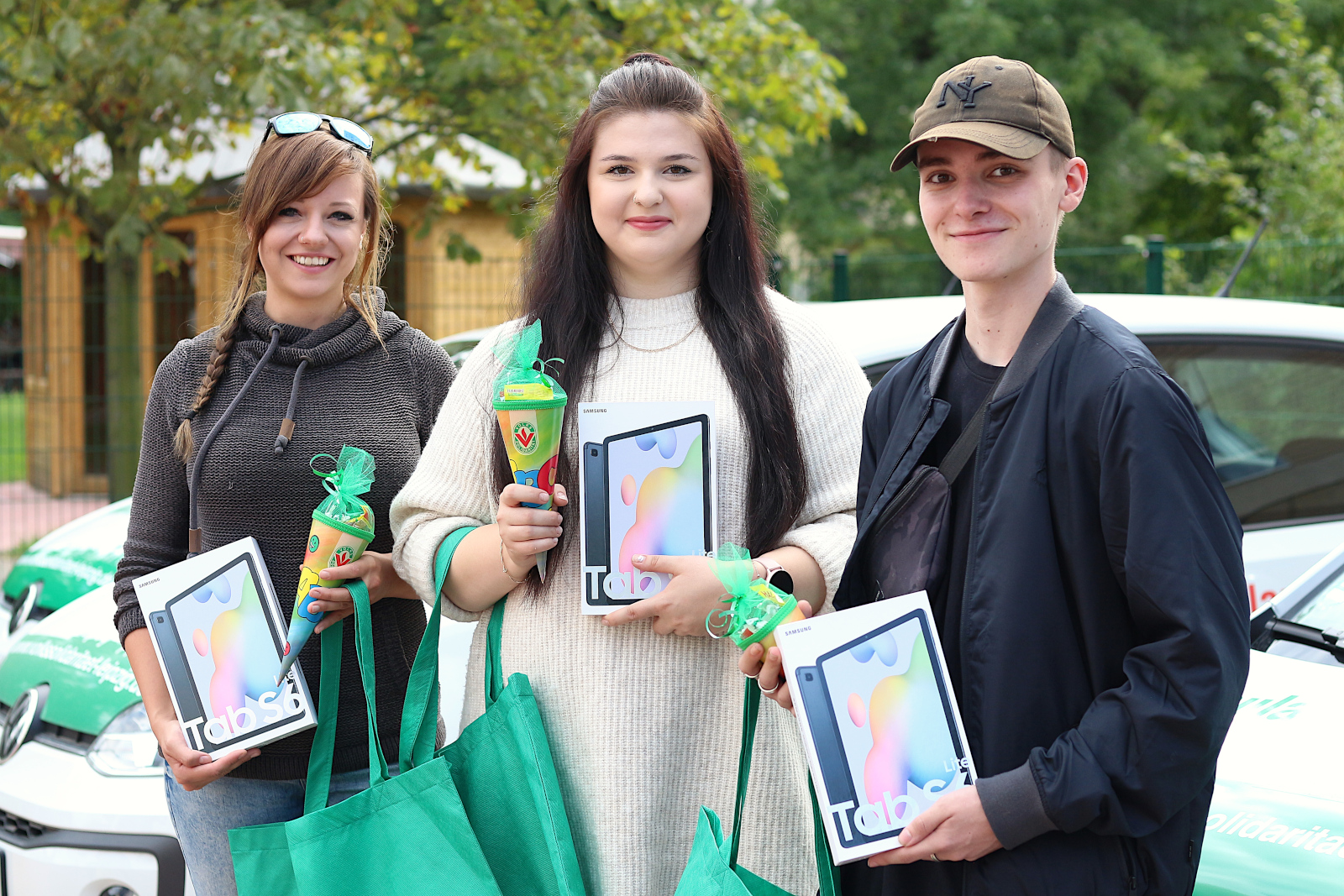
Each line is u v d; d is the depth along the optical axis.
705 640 2.02
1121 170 18.34
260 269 2.43
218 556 2.14
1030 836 1.54
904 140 17.86
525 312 2.17
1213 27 18.53
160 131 7.49
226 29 6.87
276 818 2.29
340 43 8.33
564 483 2.05
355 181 2.32
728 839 1.90
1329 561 2.84
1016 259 1.66
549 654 2.05
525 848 2.01
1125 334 1.61
